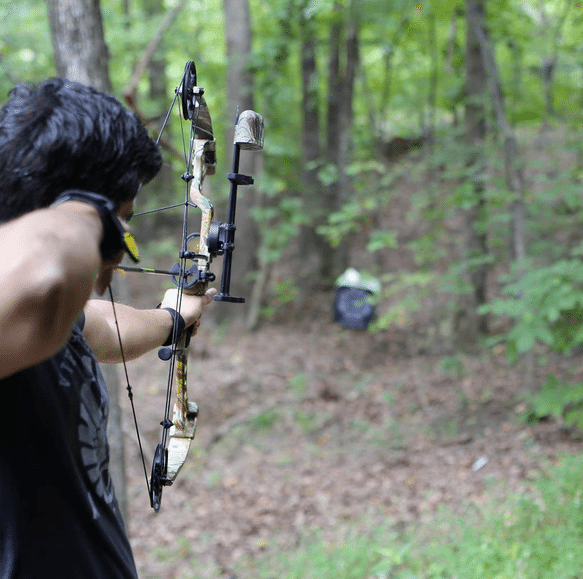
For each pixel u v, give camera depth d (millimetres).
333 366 10664
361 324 10867
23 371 919
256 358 11109
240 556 6363
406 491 6977
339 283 11000
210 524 7094
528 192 8266
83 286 730
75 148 850
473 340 10484
